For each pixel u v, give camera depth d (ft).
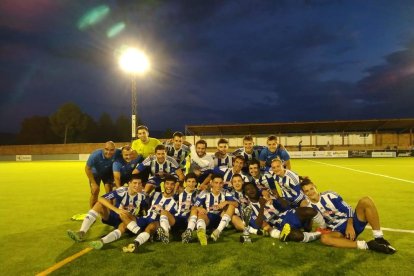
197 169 23.13
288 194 18.43
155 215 16.76
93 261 13.64
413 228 18.26
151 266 12.96
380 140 125.90
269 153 23.53
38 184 42.65
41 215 23.31
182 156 24.48
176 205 17.62
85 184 42.32
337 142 128.26
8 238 17.42
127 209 17.57
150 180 22.15
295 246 15.17
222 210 17.67
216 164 23.12
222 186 18.54
